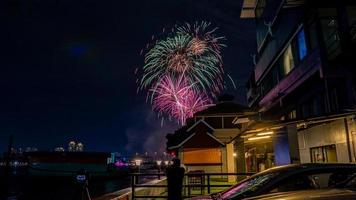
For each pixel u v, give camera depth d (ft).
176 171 28.73
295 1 45.83
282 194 13.96
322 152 45.37
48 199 144.46
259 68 80.79
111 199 29.09
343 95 41.34
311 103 51.70
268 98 70.59
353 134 37.32
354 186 13.29
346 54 38.47
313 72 44.57
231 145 79.97
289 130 39.52
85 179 31.12
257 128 36.99
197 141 81.10
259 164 76.84
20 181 199.52
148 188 42.63
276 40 63.41
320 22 43.34
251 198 14.87
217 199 18.81
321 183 16.28
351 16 41.27
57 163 207.82
